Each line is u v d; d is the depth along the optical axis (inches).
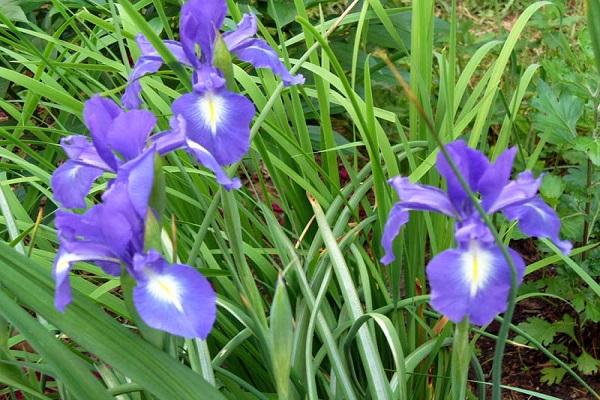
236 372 38.0
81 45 48.9
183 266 25.7
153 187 26.4
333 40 53.2
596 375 43.2
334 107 48.9
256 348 37.0
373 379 31.4
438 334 35.8
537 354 44.2
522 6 69.7
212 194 41.7
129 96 31.4
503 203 26.7
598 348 43.9
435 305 25.3
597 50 28.2
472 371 43.2
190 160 39.4
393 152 37.1
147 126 26.7
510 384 42.9
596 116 41.6
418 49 37.3
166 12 50.6
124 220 25.6
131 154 27.0
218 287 38.7
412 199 26.7
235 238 30.2
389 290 39.4
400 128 37.0
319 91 38.0
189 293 25.5
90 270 35.9
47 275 26.6
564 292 42.7
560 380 42.6
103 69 40.3
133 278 26.2
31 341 25.7
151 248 25.9
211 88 28.3
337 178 39.3
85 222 26.4
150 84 39.2
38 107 55.7
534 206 27.1
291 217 40.0
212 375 31.2
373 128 35.1
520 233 40.7
